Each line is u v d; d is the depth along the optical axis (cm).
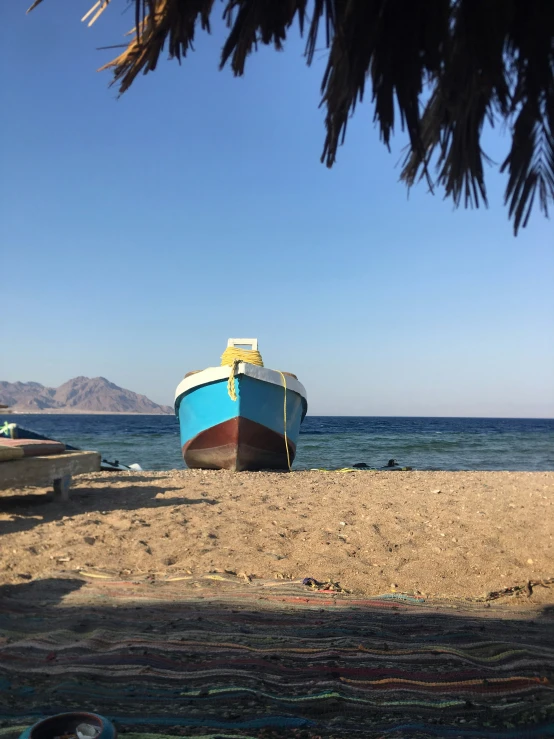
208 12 234
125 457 2312
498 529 611
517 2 197
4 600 384
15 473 645
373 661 300
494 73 196
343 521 648
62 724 183
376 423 9900
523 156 212
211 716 245
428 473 1335
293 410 1386
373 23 196
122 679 277
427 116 238
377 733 234
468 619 368
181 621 354
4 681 274
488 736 232
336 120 217
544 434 5325
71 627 340
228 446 1316
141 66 246
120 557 494
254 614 369
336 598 408
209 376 1303
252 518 660
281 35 220
